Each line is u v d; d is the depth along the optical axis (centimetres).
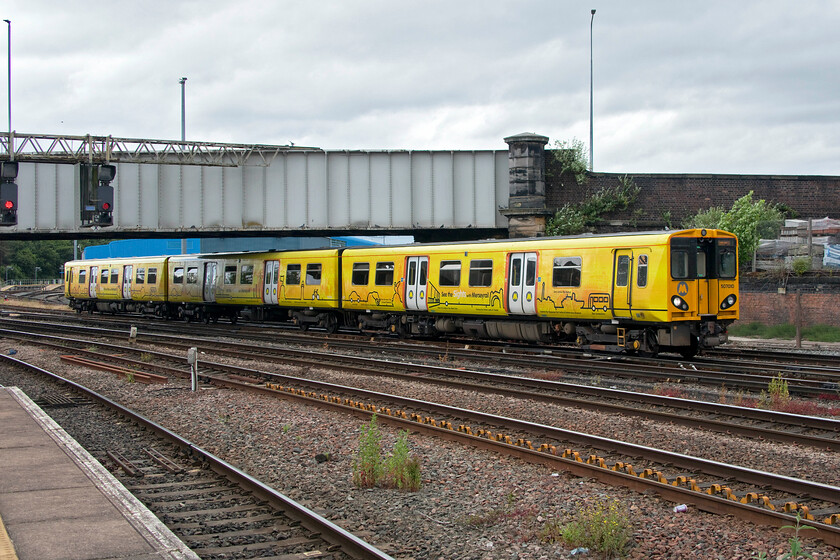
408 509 814
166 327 3400
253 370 1789
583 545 696
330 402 1363
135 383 1745
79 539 648
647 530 731
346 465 1004
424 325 2534
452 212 3591
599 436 1096
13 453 955
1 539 646
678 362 1867
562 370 1803
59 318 4097
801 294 2723
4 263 13288
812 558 641
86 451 973
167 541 645
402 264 2544
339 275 2819
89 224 2806
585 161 3544
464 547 704
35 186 3547
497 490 874
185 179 3584
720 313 1911
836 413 1289
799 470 942
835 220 3222
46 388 1650
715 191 3528
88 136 2850
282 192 3597
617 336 1977
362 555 663
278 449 1092
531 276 2139
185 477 944
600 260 1961
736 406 1249
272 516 779
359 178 3591
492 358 1981
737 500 791
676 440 1098
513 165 3484
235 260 3359
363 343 2434
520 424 1150
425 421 1223
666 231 1853
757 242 3134
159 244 6756
